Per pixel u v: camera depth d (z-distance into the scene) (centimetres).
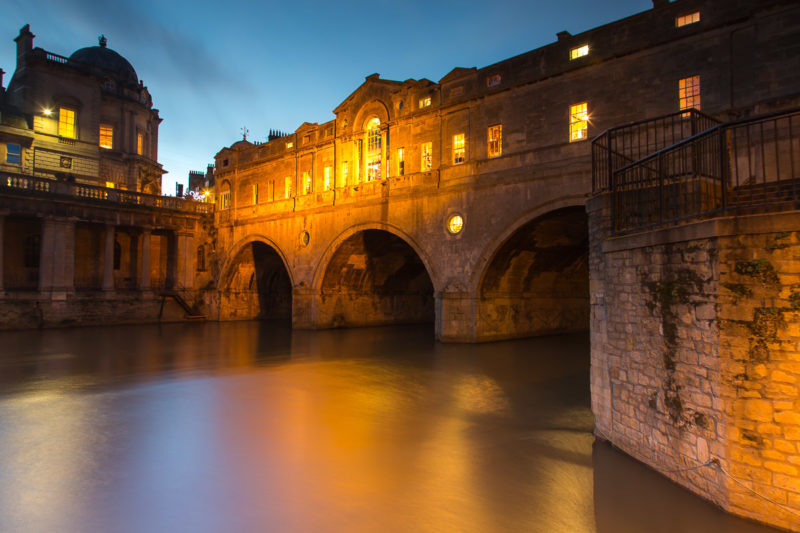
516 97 2228
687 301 724
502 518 673
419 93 2650
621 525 649
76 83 3909
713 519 639
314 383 1535
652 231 793
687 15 1753
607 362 955
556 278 2805
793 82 1514
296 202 3372
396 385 1514
